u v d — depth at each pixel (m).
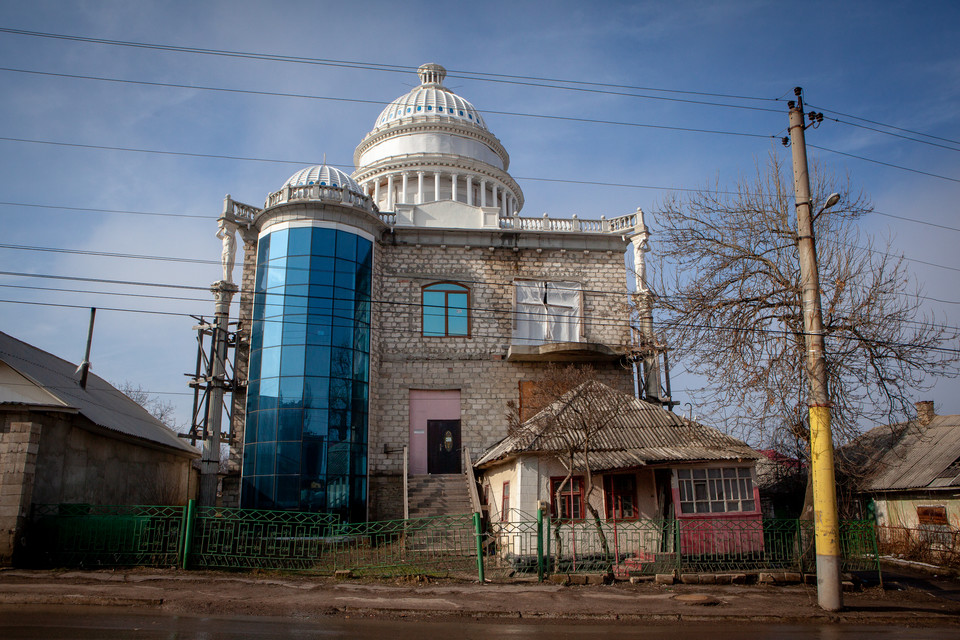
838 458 19.84
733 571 16.31
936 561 20.80
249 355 25.88
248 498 23.95
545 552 18.06
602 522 18.61
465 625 11.24
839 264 18.42
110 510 17.61
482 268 29.09
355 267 26.61
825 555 13.26
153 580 14.65
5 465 16.42
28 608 11.65
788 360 17.66
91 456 20.52
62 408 17.25
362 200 27.81
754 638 10.25
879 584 16.67
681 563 16.62
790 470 27.23
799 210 14.75
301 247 25.83
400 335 27.95
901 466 24.81
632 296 27.64
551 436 19.17
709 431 19.72
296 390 24.41
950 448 23.80
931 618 12.84
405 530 18.33
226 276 27.09
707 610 12.77
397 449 26.73
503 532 19.72
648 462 17.95
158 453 26.70
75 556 16.30
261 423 24.41
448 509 23.28
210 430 25.39
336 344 25.31
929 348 17.55
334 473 24.12
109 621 10.49
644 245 29.30
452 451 27.20
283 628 10.38
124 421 23.80
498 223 29.95
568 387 21.91
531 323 28.88
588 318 29.20
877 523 25.00
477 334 28.34
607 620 12.11
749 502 18.30
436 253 28.94
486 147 48.41
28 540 16.30
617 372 28.47
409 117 47.22
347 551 19.41
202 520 17.08
